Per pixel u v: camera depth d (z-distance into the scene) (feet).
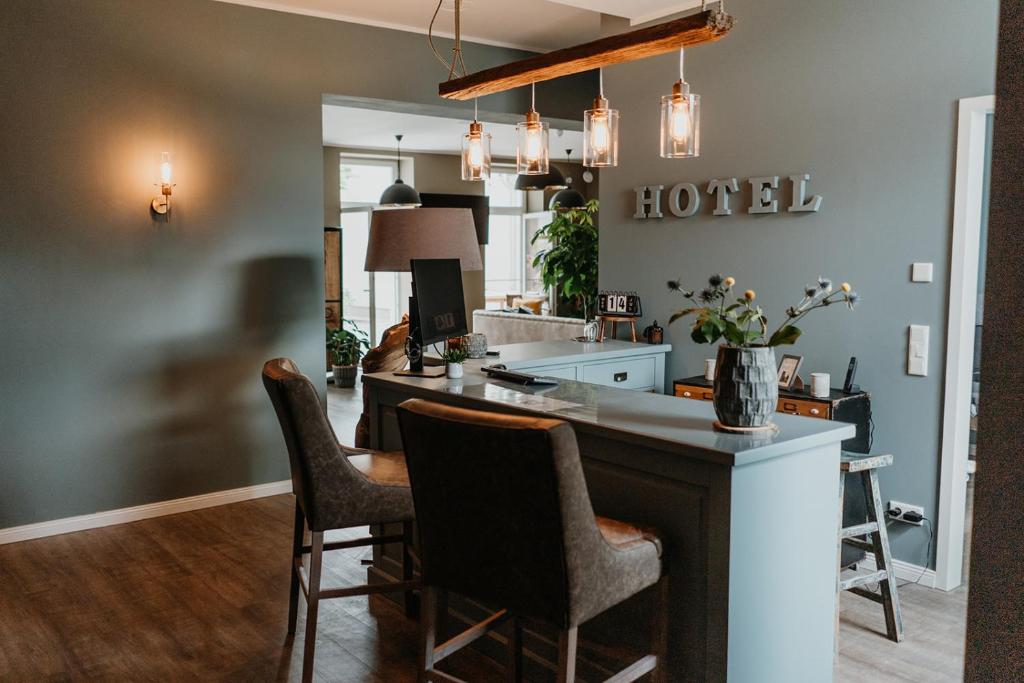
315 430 8.21
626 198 16.72
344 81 16.69
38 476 13.75
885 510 12.48
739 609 7.23
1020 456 3.68
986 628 3.84
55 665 9.42
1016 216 3.67
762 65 13.97
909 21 11.93
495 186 40.40
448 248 12.69
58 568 12.39
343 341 30.60
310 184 16.40
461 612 10.19
